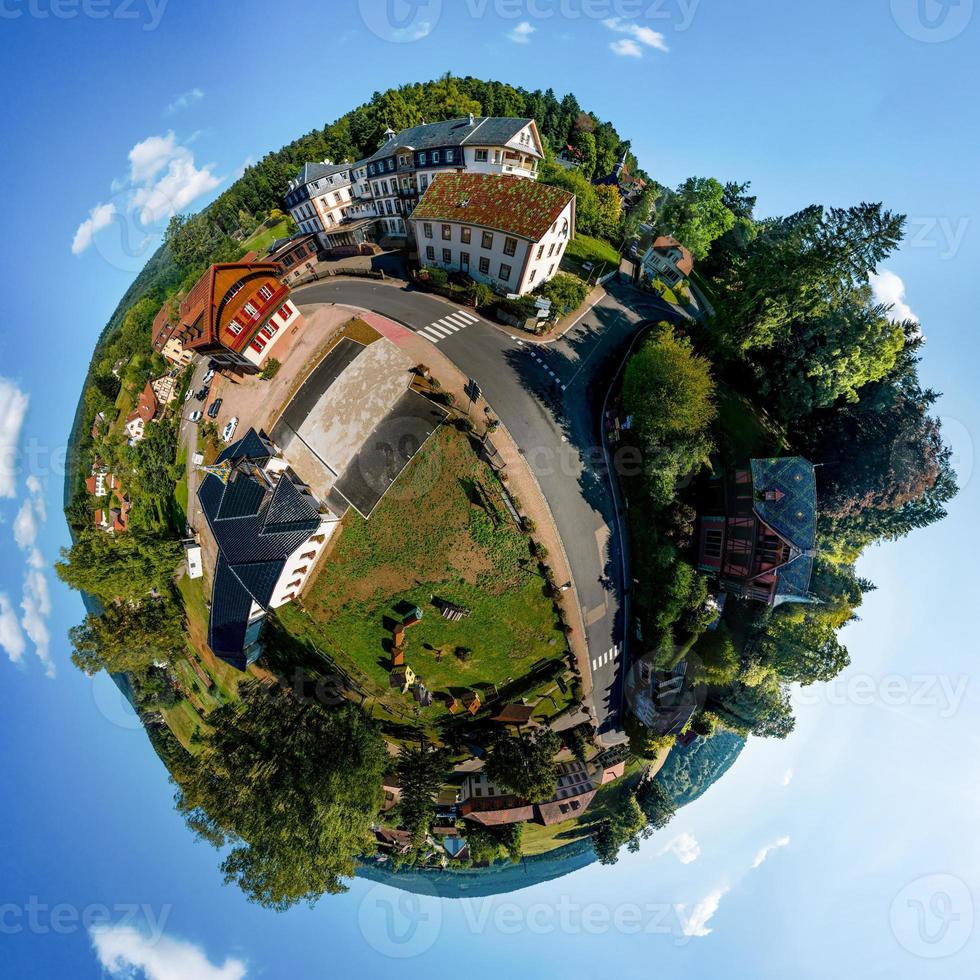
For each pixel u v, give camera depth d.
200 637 58.91
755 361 48.25
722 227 62.00
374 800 41.69
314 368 54.78
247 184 84.88
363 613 48.12
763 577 43.44
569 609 46.62
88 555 54.38
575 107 91.12
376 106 81.50
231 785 39.66
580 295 56.22
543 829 55.34
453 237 55.75
